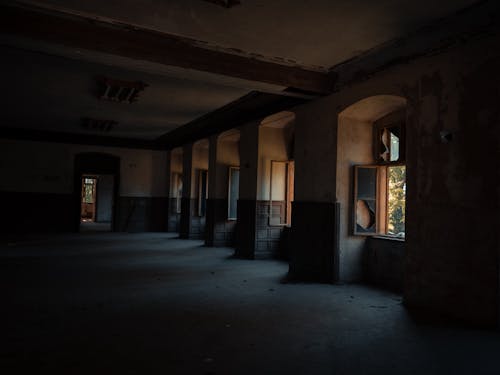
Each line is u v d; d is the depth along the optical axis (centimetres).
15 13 471
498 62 418
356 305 517
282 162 948
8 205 1420
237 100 883
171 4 454
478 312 432
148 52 537
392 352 355
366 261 682
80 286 611
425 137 500
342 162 669
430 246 489
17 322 428
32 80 791
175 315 462
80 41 502
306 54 591
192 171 1361
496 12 417
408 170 523
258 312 479
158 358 334
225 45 565
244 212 968
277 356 342
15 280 647
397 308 503
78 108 1038
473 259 438
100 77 757
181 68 564
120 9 470
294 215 756
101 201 2212
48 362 322
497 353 354
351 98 634
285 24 494
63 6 466
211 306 505
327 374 308
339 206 666
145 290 590
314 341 381
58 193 1486
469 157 445
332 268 660
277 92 689
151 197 1631
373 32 511
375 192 677
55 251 998
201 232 1358
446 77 475
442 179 476
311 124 732
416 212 510
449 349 363
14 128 1404
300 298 553
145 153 1622
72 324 423
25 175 1441
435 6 441
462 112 454
